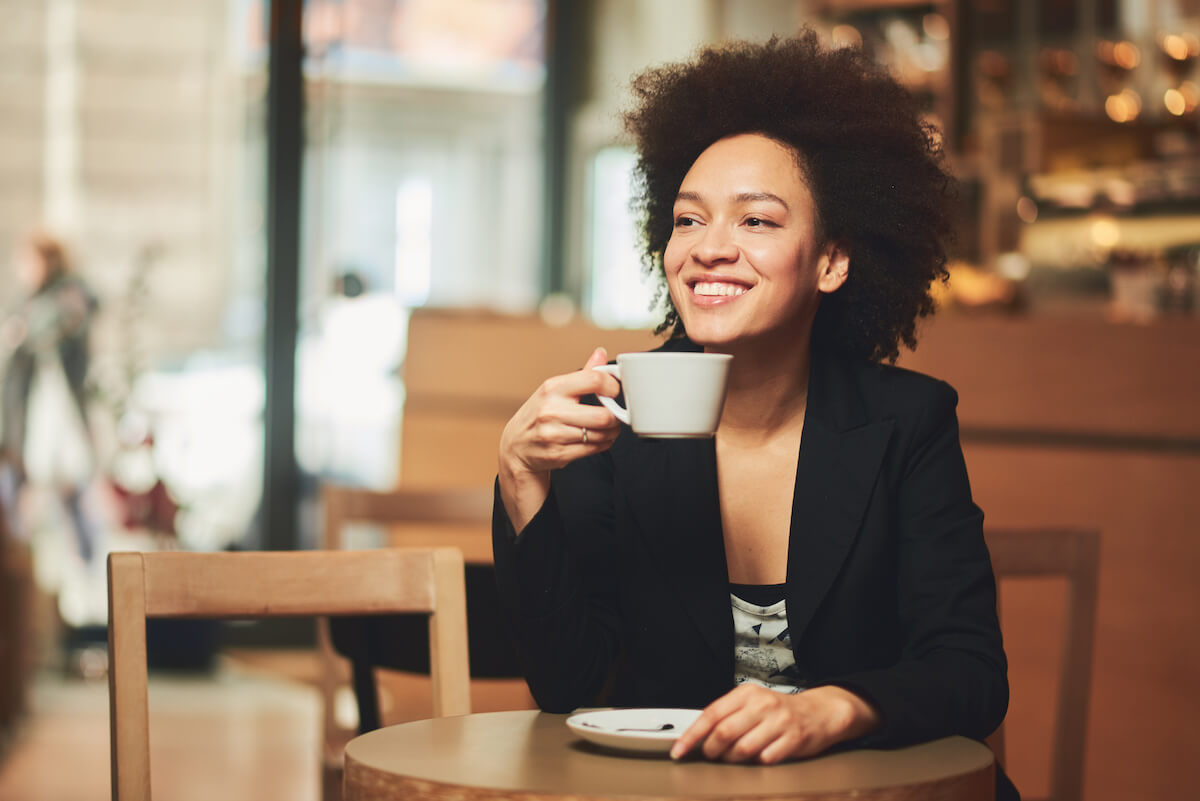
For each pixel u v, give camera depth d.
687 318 1.31
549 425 1.13
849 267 1.42
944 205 1.49
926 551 1.32
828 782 0.96
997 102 4.98
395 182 6.64
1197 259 3.95
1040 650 2.46
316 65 5.22
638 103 1.57
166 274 5.55
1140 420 2.37
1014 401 2.51
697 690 1.33
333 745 2.06
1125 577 2.37
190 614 1.28
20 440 5.36
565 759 1.02
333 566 1.36
